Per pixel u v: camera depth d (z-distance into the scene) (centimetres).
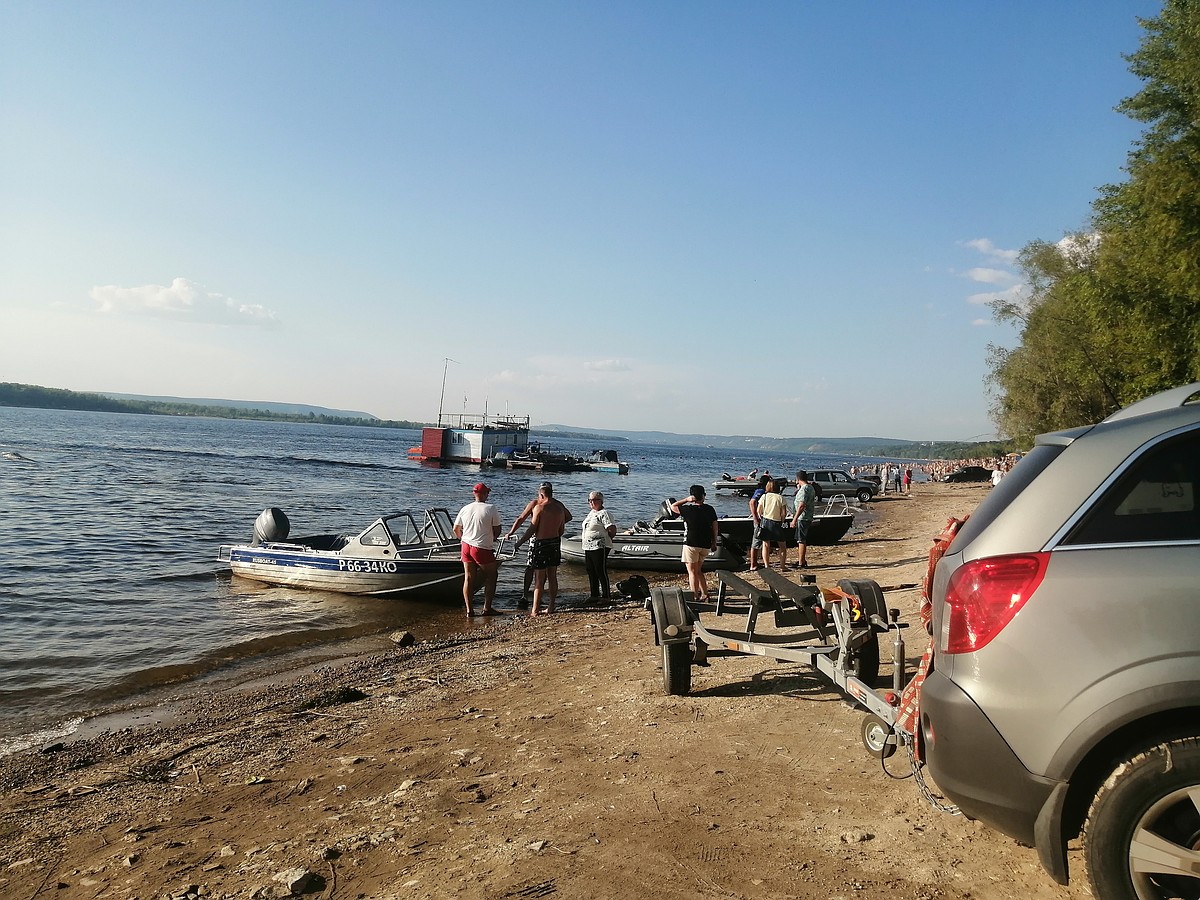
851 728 557
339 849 411
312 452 9544
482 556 1277
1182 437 287
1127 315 2220
